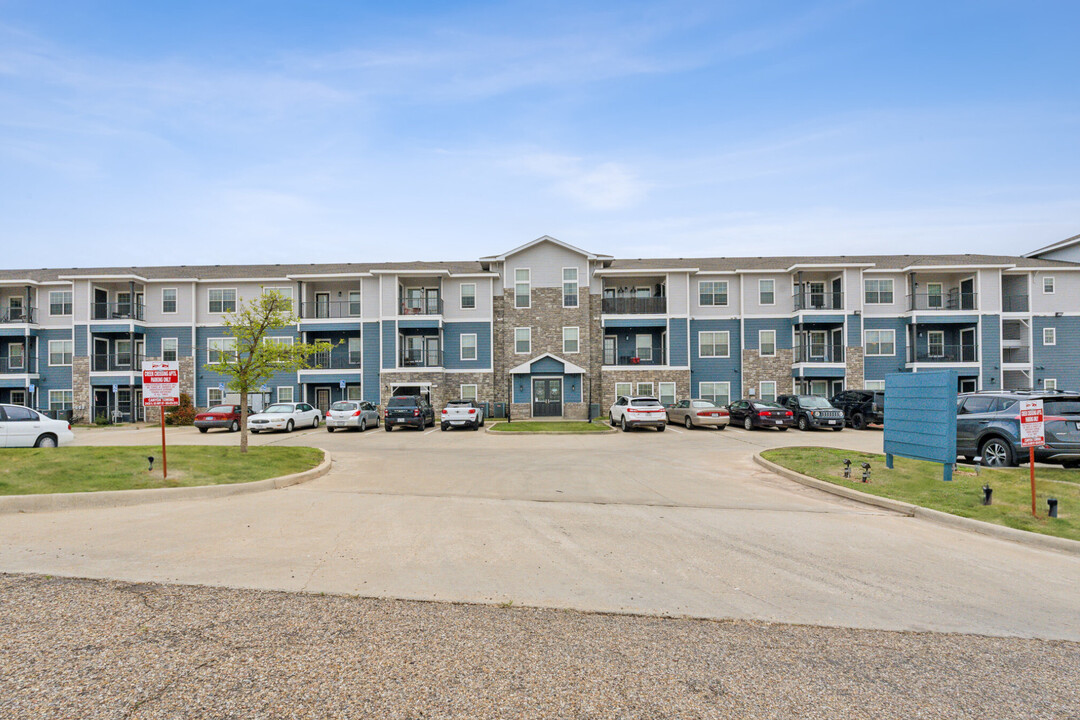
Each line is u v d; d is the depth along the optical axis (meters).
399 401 25.45
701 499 9.80
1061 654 4.11
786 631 4.43
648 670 3.73
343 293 34.56
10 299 34.28
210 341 33.81
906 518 8.48
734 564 6.13
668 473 12.76
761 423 24.33
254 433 24.83
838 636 4.36
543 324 33.19
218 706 3.15
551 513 8.50
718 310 33.66
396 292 32.44
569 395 32.25
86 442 20.11
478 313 33.56
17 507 8.28
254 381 13.52
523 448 18.08
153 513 8.27
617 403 25.97
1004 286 34.16
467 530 7.40
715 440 20.52
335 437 22.30
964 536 7.45
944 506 8.62
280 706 3.17
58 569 5.59
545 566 5.95
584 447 18.34
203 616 4.45
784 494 10.37
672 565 6.05
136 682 3.40
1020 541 7.21
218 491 9.70
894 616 4.79
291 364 14.03
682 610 4.82
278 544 6.64
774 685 3.57
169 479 9.98
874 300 33.34
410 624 4.39
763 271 33.12
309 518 8.01
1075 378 32.56
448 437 22.22
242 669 3.59
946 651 4.13
